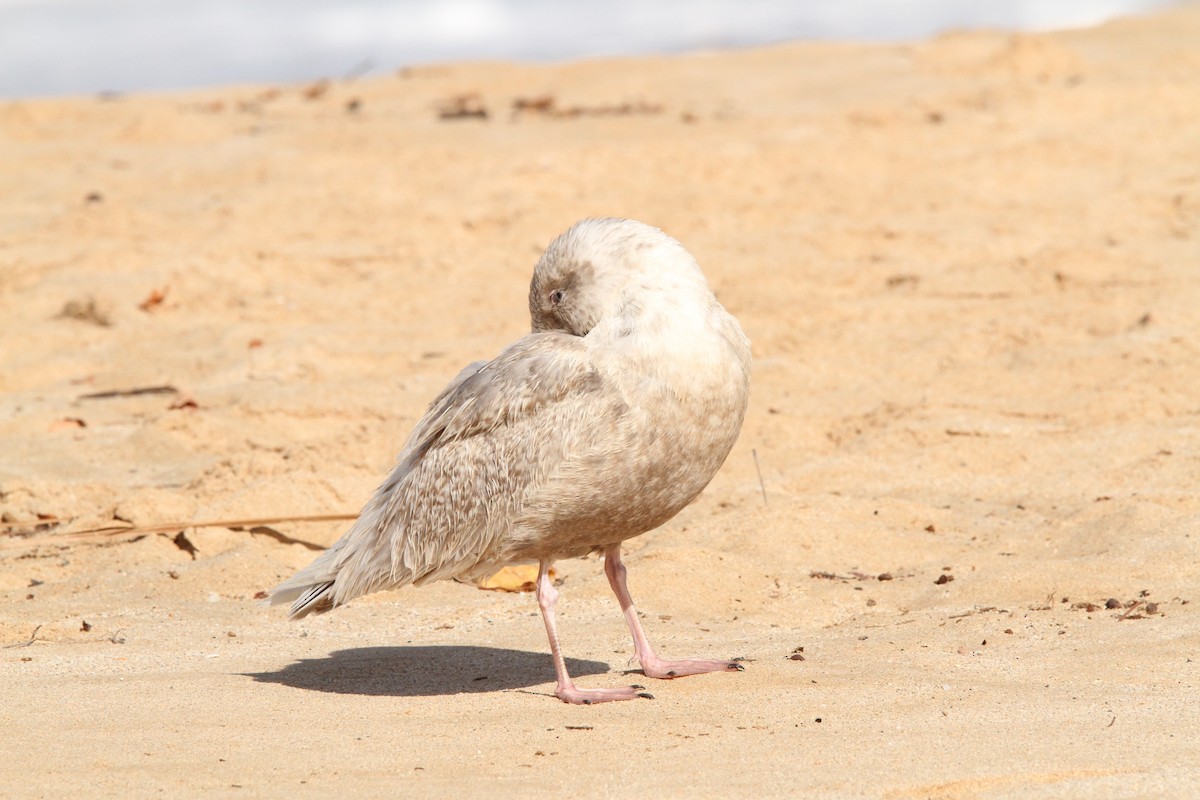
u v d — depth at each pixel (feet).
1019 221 70.64
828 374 52.95
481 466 27.55
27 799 21.09
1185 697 24.80
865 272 64.54
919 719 24.44
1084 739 22.82
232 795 21.26
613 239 27.78
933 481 42.45
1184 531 34.73
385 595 35.81
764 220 74.18
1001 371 51.57
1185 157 80.43
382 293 65.72
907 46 125.39
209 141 98.53
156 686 27.96
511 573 36.50
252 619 33.96
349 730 25.02
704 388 26.84
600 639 31.76
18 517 42.47
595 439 26.68
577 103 108.17
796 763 22.40
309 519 39.65
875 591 34.55
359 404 50.80
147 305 64.54
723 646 30.94
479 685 28.48
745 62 122.93
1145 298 57.72
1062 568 33.45
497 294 64.95
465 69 128.36
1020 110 92.53
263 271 68.80
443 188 81.76
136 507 41.24
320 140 96.27
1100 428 45.24
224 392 53.11
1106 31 125.18
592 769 22.57
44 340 61.36
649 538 38.81
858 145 87.04
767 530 37.96
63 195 84.58
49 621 33.50
